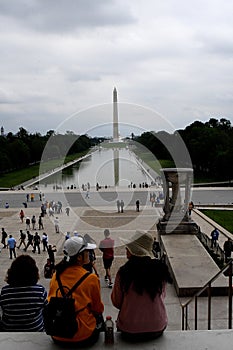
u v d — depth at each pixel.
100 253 29.03
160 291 5.95
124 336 5.96
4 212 55.84
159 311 5.93
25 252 33.06
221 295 16.78
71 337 5.57
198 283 17.84
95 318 5.88
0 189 85.12
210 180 96.75
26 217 51.19
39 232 41.00
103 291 17.52
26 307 6.66
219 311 15.10
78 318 5.66
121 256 28.92
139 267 5.89
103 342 5.84
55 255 30.61
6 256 32.00
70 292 5.73
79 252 5.94
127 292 5.89
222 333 6.03
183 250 23.88
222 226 43.34
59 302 5.62
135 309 5.84
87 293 5.77
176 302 16.75
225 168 94.19
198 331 6.09
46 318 5.65
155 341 5.85
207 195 70.56
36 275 7.02
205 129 120.62
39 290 6.87
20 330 6.60
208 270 19.84
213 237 30.72
